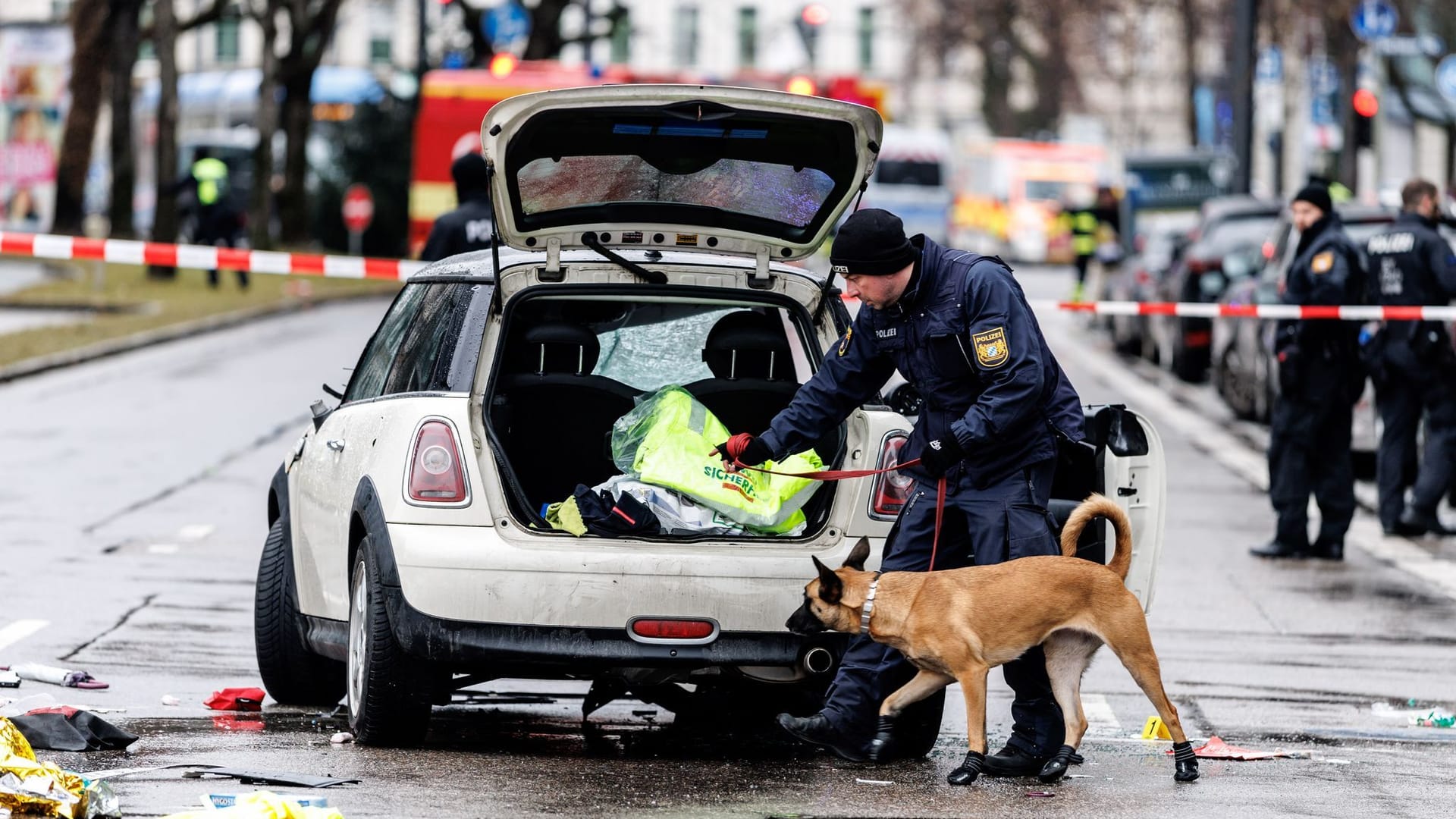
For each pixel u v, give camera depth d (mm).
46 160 68750
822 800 13781
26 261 85062
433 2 128625
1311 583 26359
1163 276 58188
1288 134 111625
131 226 82875
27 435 37312
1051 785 14586
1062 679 14789
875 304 14680
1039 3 153500
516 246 15914
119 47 81750
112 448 35844
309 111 95375
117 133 82250
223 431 38500
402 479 14969
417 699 15070
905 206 139000
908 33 168000
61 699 17219
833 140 15289
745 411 16766
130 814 12688
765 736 16906
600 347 17328
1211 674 20375
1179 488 35406
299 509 17391
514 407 16641
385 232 97688
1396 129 81750
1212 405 48188
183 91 139375
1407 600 25156
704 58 183375
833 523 15266
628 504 14984
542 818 12969
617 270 15758
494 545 14703
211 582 23875
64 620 21109
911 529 14969
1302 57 94312
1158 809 13758
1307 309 27500
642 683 15125
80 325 57250
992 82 167250
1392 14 65375
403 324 16547
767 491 15453
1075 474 16266
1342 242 27688
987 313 14484
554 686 19688
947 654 14273
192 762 14508
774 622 14859
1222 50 120562
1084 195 143000
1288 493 28312
